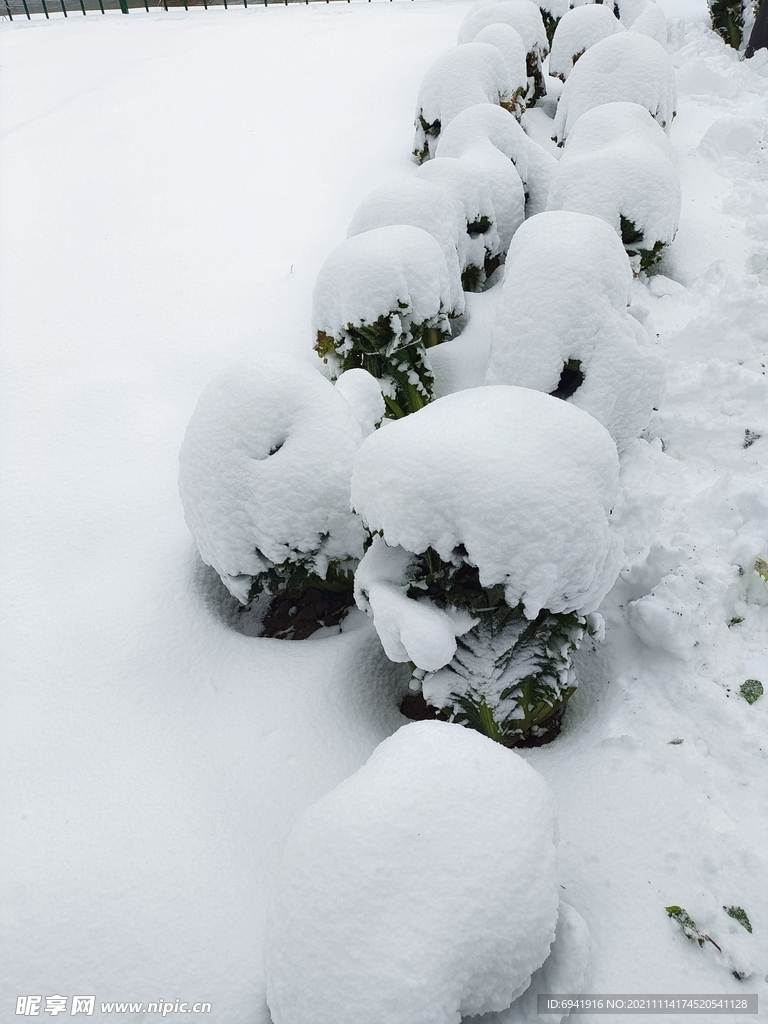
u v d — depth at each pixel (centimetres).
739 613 315
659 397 382
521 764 210
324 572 310
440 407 260
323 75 927
